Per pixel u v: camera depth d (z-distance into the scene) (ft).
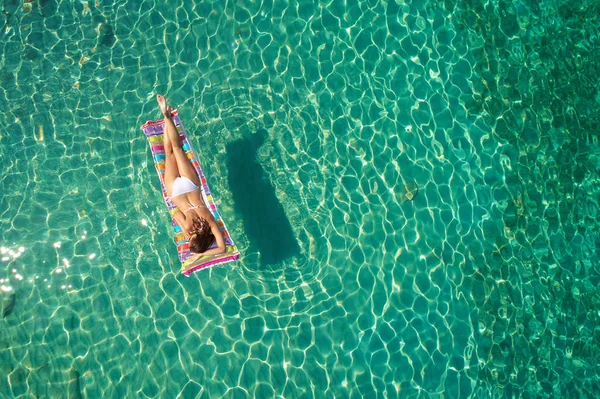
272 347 19.13
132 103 21.15
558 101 22.74
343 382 18.98
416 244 20.53
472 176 21.45
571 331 20.30
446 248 20.61
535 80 22.80
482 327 19.97
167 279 19.58
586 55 23.35
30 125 20.90
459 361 19.53
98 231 19.93
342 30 22.39
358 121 21.48
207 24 22.13
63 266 19.56
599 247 21.33
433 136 21.66
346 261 20.17
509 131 22.07
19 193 20.22
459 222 20.93
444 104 22.03
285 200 20.51
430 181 21.18
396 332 19.63
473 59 22.65
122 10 22.20
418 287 20.12
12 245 19.66
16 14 21.99
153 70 21.54
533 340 20.03
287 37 22.17
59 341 18.80
